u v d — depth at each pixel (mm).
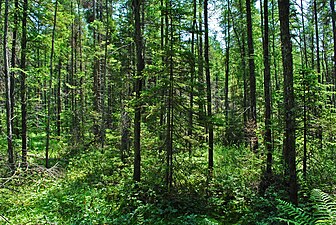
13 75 15016
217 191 10875
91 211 8844
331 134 10867
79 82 27797
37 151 20266
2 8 14227
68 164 16453
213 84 36438
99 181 12508
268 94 12203
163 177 10492
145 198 10125
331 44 26141
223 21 23375
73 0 24969
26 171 8797
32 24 15391
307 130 10617
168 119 10156
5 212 9086
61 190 11242
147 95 10117
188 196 10023
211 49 30594
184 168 10516
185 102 10344
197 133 10836
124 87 18078
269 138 11477
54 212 9242
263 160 11891
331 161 12992
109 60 17734
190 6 15570
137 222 8625
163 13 9867
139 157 11305
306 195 9211
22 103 15234
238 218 9109
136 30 11547
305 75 9898
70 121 22109
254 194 10195
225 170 13234
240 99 27500
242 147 18891
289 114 8344
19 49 15375
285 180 10516
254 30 22375
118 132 15117
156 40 13344
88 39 28500
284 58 8375
